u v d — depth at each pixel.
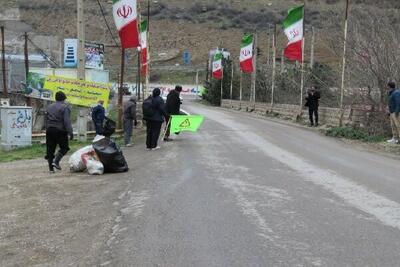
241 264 5.70
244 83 63.72
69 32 84.31
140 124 27.80
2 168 15.32
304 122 28.78
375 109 21.36
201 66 101.81
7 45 58.41
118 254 6.27
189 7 118.50
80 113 21.64
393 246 6.28
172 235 6.87
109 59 97.06
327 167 12.61
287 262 5.74
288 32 28.27
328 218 7.60
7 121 20.66
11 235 7.69
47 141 13.20
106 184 11.15
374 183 10.43
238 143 17.91
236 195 9.21
